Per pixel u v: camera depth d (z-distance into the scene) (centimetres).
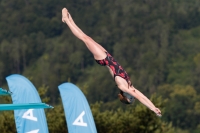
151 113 9375
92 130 6256
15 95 6209
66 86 6444
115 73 4081
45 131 6084
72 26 4159
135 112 9450
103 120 9481
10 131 8981
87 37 4134
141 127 9388
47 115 9331
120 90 4112
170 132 9444
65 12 4169
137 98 4016
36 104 4272
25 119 6081
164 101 9525
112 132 9481
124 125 9444
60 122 9194
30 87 6247
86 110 6316
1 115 9044
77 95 6372
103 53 4112
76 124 6266
